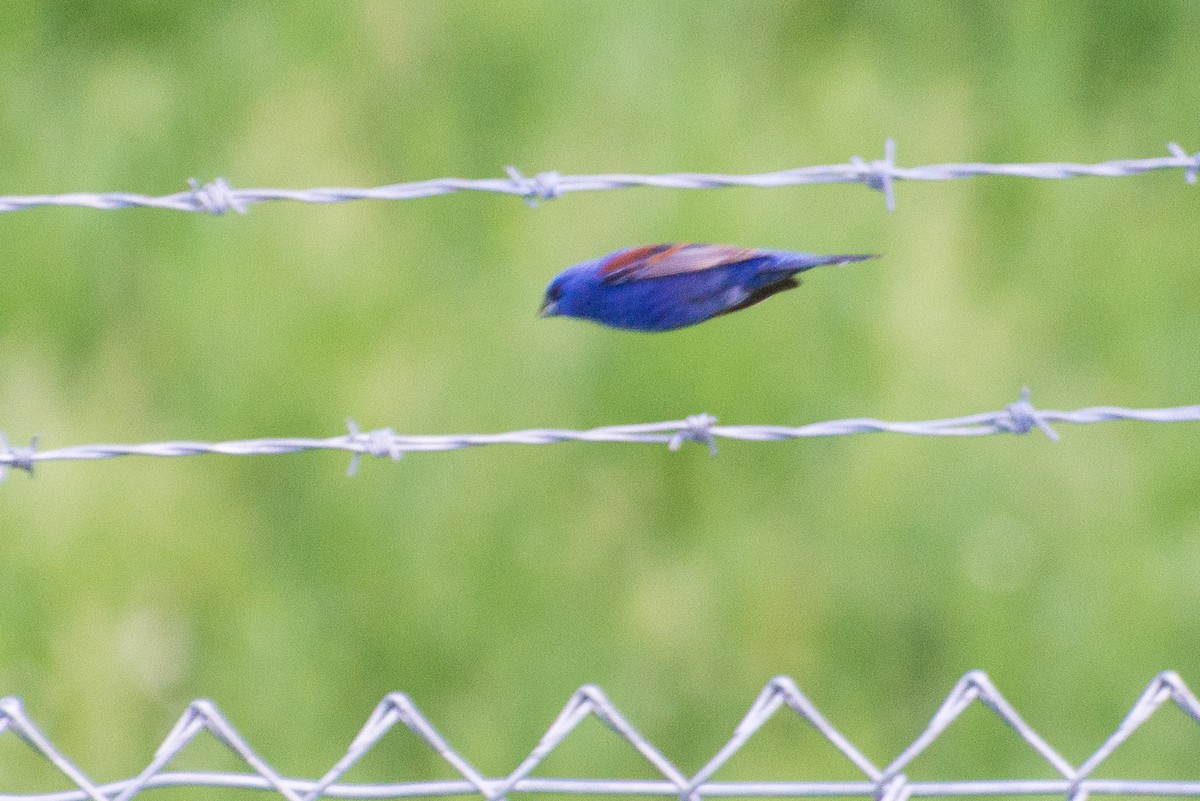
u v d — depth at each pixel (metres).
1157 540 16.55
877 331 17.81
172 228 19.23
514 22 21.27
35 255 18.97
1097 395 17.69
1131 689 15.57
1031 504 16.89
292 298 18.48
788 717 15.58
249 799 14.99
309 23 21.53
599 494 17.05
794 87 20.83
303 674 15.83
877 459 17.00
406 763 15.28
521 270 18.50
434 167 20.12
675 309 8.32
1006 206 19.66
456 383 17.59
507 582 16.41
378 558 16.56
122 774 15.16
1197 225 19.47
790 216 18.64
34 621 16.02
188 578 16.52
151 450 8.87
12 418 17.67
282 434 17.50
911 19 21.56
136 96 20.84
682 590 16.34
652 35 21.28
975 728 15.48
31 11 21.70
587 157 19.83
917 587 16.30
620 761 15.27
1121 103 20.78
